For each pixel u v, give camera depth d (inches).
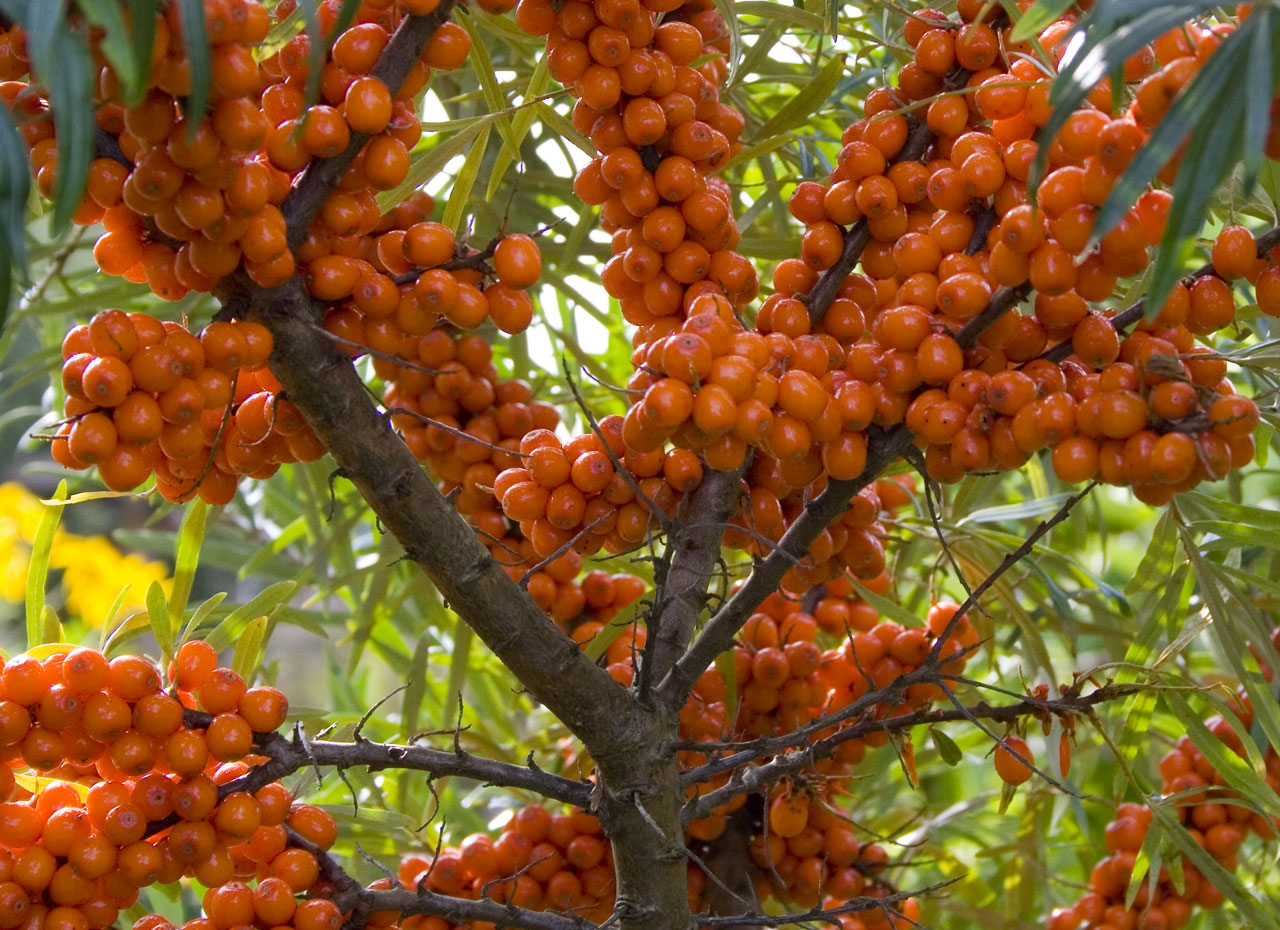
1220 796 31.6
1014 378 26.7
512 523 31.4
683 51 27.8
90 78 24.6
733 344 26.8
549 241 35.0
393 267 27.4
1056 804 37.1
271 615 30.7
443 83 35.5
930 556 38.4
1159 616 31.5
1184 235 24.6
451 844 36.1
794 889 32.4
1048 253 26.4
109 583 47.5
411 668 33.9
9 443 53.8
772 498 28.8
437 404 31.0
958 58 27.8
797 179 31.9
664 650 28.8
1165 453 26.1
